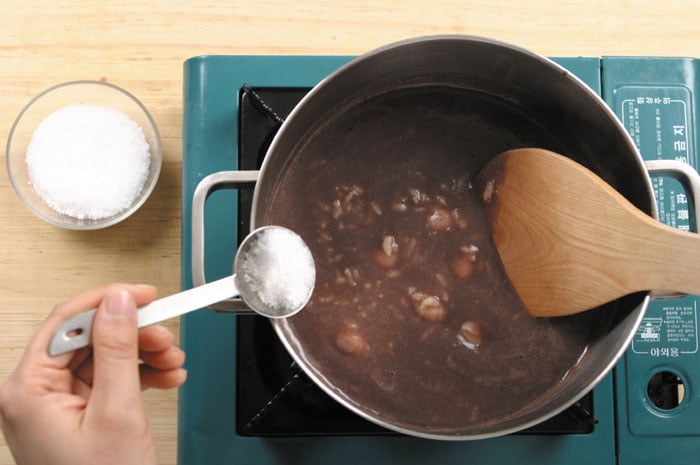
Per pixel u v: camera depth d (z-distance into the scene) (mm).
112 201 604
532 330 516
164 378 509
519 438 559
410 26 639
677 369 567
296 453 557
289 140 508
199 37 635
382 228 522
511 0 640
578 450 558
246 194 576
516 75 520
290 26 637
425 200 528
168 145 629
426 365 508
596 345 513
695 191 494
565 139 548
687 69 592
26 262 616
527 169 495
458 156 537
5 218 618
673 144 584
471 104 545
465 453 558
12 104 626
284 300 462
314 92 477
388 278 517
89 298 474
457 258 519
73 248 619
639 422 562
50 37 630
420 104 542
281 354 564
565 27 637
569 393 480
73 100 625
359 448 558
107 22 633
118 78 631
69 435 461
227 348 564
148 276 619
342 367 504
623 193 517
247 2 636
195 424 558
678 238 455
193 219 488
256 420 547
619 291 467
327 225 521
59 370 474
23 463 480
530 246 495
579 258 477
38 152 608
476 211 528
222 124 579
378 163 532
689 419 563
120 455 459
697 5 637
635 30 637
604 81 590
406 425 496
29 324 612
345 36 637
